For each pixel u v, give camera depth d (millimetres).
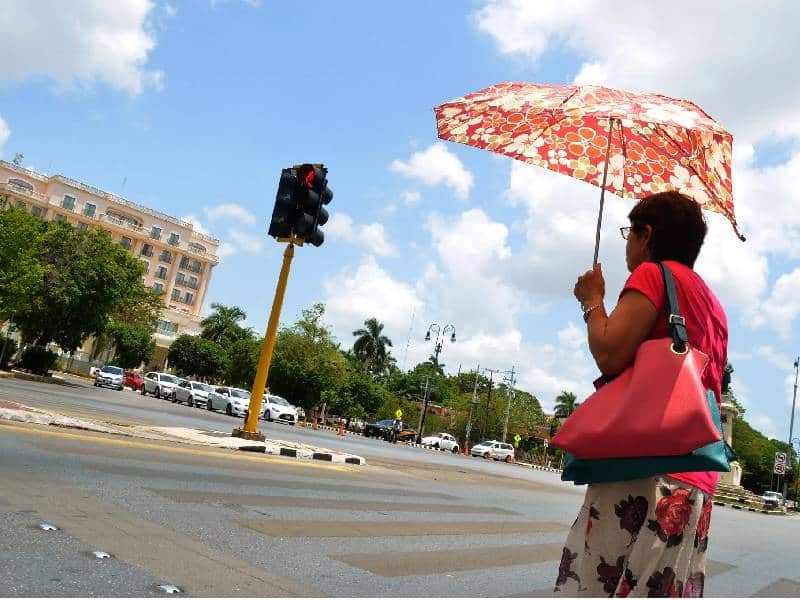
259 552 4426
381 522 6625
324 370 53781
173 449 9648
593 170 2719
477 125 2770
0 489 4906
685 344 1730
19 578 3055
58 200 89938
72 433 9117
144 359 73625
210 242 105500
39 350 35500
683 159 2660
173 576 3500
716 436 1620
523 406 71312
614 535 1769
